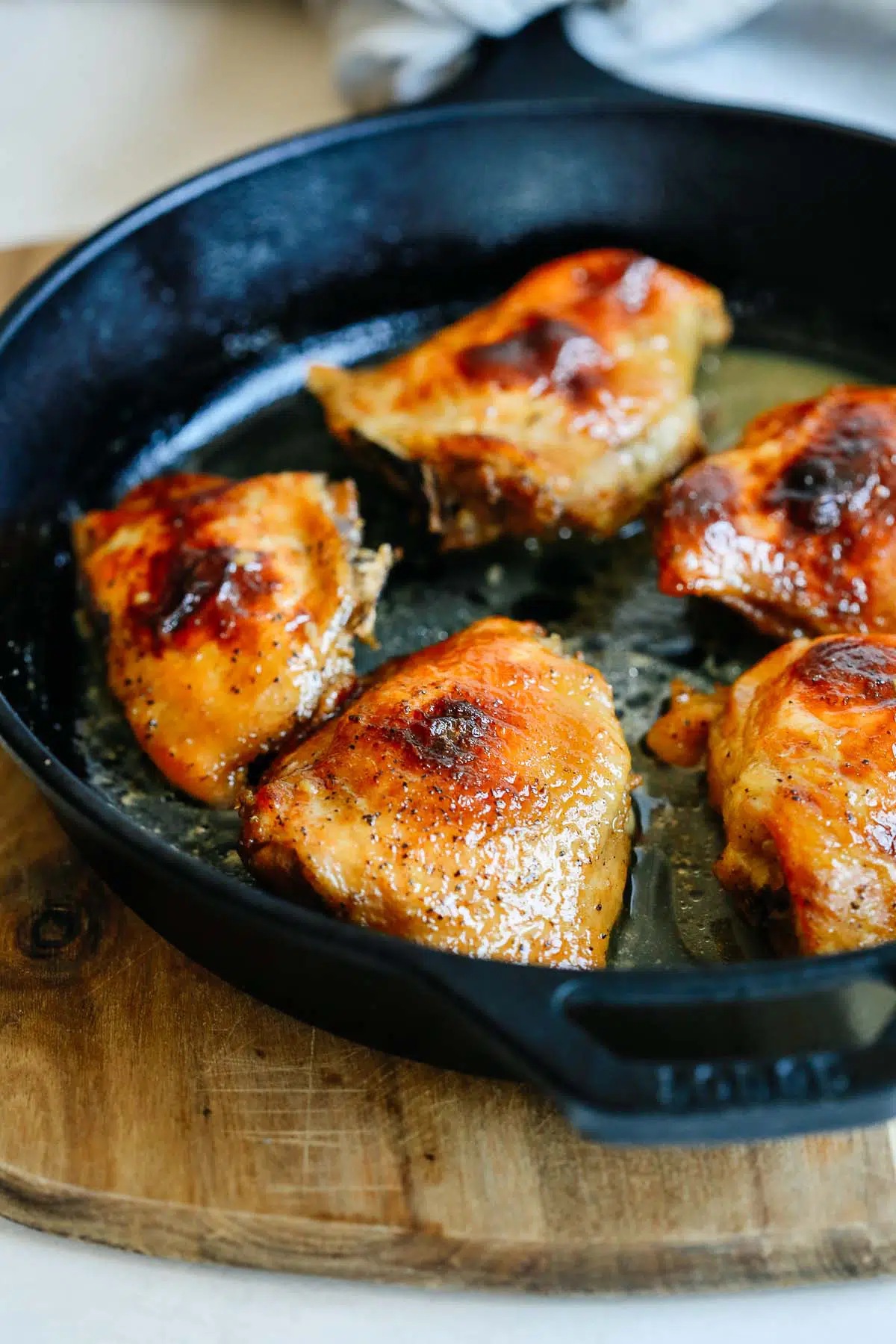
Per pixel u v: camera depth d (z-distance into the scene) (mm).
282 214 592
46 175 690
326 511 510
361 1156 438
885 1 658
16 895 480
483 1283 430
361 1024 436
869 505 503
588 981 383
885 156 572
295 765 464
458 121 586
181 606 489
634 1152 436
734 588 508
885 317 603
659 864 476
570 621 535
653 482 545
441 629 535
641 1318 431
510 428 540
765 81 683
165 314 584
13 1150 440
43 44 749
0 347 527
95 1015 460
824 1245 426
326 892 439
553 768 448
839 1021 432
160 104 720
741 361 606
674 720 496
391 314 626
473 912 436
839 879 432
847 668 461
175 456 593
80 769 503
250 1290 437
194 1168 438
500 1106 444
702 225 612
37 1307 434
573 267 573
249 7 763
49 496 554
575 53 613
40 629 539
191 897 409
